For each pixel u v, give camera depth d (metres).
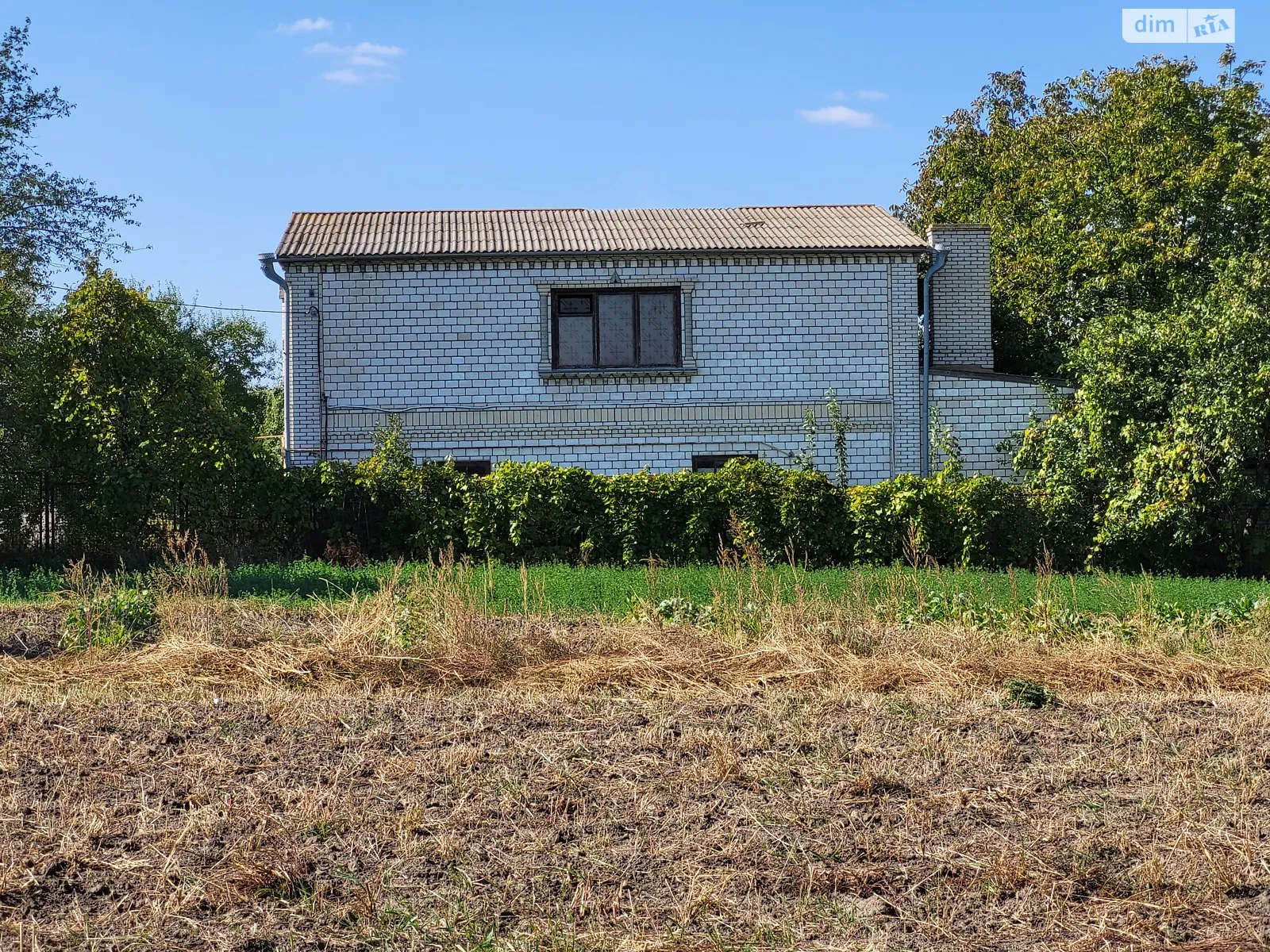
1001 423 22.09
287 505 17.86
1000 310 29.16
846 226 22.97
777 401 21.70
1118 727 7.99
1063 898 5.32
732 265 21.59
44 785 6.79
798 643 10.28
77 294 18.02
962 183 34.88
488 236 22.25
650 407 21.62
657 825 6.18
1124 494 17.05
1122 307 26.34
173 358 18.38
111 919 5.10
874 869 5.60
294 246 21.52
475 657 9.92
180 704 8.63
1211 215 26.95
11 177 24.00
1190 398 16.77
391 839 5.94
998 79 36.44
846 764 7.22
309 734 7.86
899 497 17.17
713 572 14.65
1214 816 6.29
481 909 5.16
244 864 5.57
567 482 17.61
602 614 12.12
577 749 7.49
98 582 13.88
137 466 17.47
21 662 9.78
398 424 19.88
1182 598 12.91
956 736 7.81
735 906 5.24
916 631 11.05
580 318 21.67
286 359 21.41
